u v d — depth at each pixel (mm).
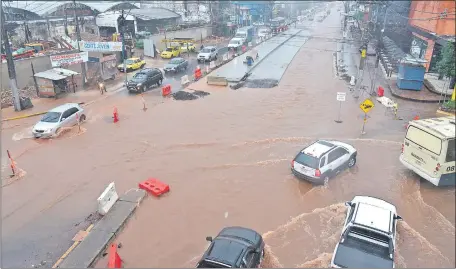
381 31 40969
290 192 13406
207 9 69625
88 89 29016
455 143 12500
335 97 26094
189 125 20562
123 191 13602
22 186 14133
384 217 10008
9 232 11367
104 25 55219
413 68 26797
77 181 14492
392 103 23125
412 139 13648
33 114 22859
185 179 14453
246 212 12188
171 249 10398
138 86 27172
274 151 16906
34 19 52719
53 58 26625
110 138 18828
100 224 11328
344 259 8883
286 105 24188
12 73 22797
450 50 26172
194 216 11977
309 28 77250
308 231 11164
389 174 14758
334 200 12922
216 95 26719
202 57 39312
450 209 12312
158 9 63031
